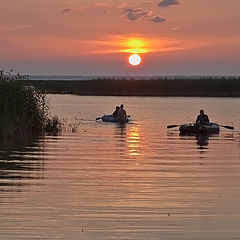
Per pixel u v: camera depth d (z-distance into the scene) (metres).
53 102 91.06
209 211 17.27
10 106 37.31
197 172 24.16
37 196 18.94
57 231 15.02
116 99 103.12
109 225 15.65
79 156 28.77
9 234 14.70
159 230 15.24
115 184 21.30
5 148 31.34
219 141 37.78
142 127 48.94
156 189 20.42
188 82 111.19
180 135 41.97
